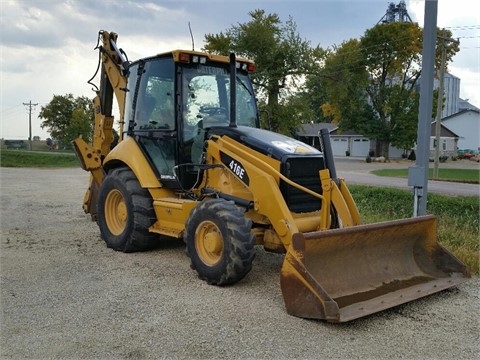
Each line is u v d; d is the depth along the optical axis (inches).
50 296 205.5
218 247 215.8
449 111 2802.7
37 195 578.9
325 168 221.8
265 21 1259.8
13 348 157.6
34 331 170.4
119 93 321.1
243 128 249.4
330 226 221.3
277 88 1245.7
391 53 1775.3
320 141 224.8
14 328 172.9
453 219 383.6
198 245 225.8
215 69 274.1
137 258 269.0
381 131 1875.0
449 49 1407.5
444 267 229.6
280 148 227.3
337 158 2183.8
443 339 169.3
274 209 212.5
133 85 295.6
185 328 173.0
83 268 248.4
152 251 285.3
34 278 231.1
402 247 228.4
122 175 282.5
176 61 259.8
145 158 280.5
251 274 237.9
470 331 176.6
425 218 227.9
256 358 152.5
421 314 192.5
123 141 297.0
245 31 1251.2
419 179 284.4
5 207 470.9
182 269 246.4
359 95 1803.6
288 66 1261.1
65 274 237.8
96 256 273.6
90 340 163.3
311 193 219.0
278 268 249.6
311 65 1275.8
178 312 187.5
